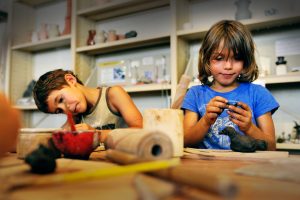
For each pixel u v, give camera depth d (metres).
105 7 2.42
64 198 0.31
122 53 2.62
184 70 2.18
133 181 0.38
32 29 3.22
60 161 0.59
